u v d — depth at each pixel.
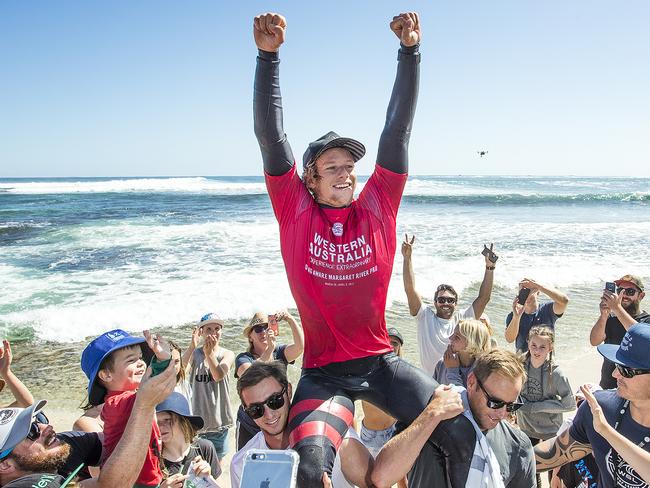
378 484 2.44
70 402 6.97
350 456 2.66
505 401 2.72
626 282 5.69
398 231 21.72
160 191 55.56
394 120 2.97
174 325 10.05
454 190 59.62
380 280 2.85
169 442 3.28
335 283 2.76
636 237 20.27
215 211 32.44
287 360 5.42
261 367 2.81
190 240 19.78
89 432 3.16
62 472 2.82
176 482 2.84
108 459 2.44
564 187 74.00
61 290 12.20
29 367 8.12
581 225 24.36
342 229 2.84
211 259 15.96
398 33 2.92
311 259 2.80
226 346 8.88
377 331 2.87
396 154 2.99
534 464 3.00
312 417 2.51
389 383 2.74
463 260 15.10
